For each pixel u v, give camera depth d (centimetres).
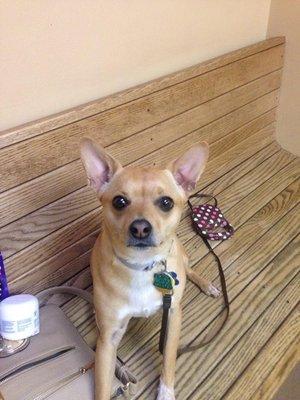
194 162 115
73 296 154
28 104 135
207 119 204
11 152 127
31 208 138
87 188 153
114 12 149
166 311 117
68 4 133
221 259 174
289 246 182
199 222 187
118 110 157
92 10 141
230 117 218
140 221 103
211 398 123
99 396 113
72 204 150
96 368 117
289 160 244
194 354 135
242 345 139
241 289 160
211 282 162
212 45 202
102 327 119
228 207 204
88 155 112
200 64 193
